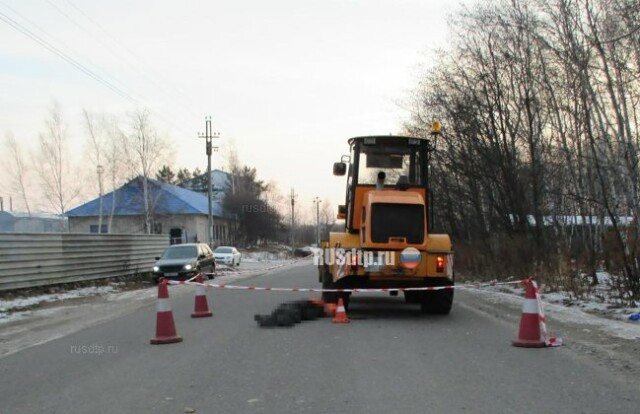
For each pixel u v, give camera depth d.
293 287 21.48
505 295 17.78
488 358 8.28
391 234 12.57
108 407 6.06
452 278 12.95
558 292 16.31
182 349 9.20
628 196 16.62
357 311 14.24
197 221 64.62
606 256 15.55
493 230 25.73
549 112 22.20
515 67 22.27
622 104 18.03
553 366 7.69
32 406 6.20
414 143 13.82
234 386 6.81
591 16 17.34
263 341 9.84
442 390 6.54
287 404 6.06
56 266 19.78
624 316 11.61
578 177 20.98
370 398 6.24
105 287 21.58
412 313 13.75
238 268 40.28
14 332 11.71
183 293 20.19
